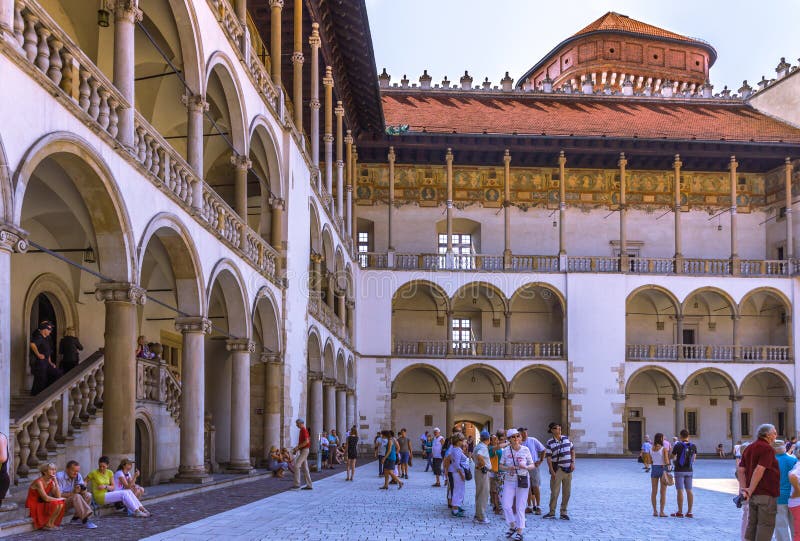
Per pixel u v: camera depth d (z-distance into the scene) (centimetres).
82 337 2266
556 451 1783
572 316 5144
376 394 5053
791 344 5225
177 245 1833
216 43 2053
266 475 2534
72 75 1277
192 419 1948
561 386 5109
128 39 1508
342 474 3072
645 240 5534
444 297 5150
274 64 2781
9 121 1070
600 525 1669
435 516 1717
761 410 5578
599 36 6569
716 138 5316
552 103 5938
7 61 1062
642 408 5512
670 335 5556
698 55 6725
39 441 1507
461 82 6009
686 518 1842
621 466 4222
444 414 5391
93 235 1480
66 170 1344
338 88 4131
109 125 1428
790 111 5791
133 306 1513
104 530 1284
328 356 3912
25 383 2030
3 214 1062
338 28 3728
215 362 2848
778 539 1170
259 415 2783
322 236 3631
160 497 1700
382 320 5103
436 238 5472
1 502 1152
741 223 5612
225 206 2127
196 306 1923
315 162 3434
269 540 1273
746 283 5234
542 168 5538
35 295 2069
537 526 1622
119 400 1490
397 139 5197
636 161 5481
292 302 2844
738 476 1280
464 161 5472
